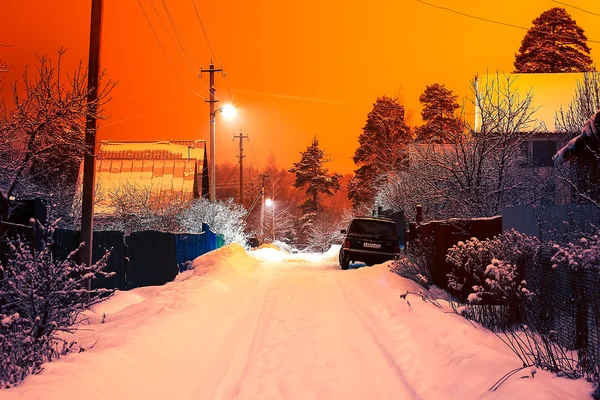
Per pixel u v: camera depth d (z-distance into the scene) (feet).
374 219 80.33
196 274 66.28
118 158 149.79
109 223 85.51
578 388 21.18
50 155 40.34
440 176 67.72
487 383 23.06
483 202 63.36
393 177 119.85
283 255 131.03
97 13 44.45
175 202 108.06
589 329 25.71
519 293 30.73
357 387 25.72
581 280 26.35
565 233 32.45
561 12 177.78
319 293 54.44
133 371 24.59
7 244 29.04
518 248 35.35
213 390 25.34
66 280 26.43
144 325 32.99
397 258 64.23
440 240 51.98
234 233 124.47
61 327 27.04
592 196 44.75
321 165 301.02
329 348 32.81
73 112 37.47
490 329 35.01
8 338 22.08
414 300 43.75
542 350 27.94
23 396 18.51
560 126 65.72
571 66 174.40
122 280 54.24
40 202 35.81
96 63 44.01
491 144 65.31
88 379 21.36
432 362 27.76
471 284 45.03
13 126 36.83
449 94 177.58
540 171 72.64
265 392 24.98
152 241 59.82
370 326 38.55
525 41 181.68
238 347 33.58
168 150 151.33
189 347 31.42
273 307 46.88
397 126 205.57
